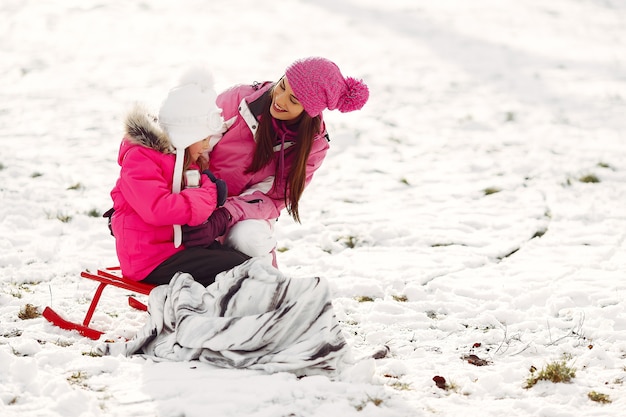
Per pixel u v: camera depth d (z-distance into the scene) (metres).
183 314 6.06
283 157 6.78
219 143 6.93
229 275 6.13
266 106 6.67
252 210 6.86
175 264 6.39
